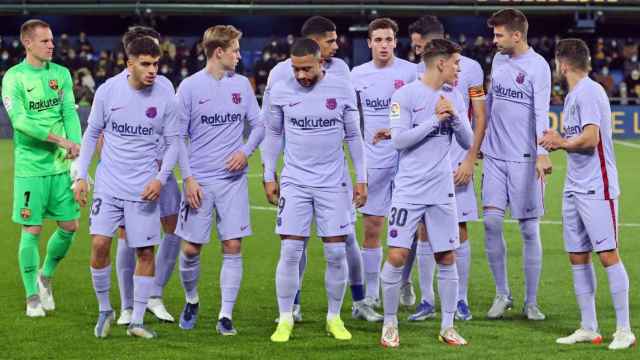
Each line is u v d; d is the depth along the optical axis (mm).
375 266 13375
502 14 12742
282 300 11531
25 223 12961
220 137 11906
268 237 19734
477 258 17203
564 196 11477
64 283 15039
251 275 15781
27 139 12969
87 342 11383
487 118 13094
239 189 11984
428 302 12664
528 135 12828
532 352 10844
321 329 12102
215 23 56875
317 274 15781
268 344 11266
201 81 11844
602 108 11086
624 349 10945
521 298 14086
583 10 52188
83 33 51688
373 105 13250
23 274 12906
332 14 53250
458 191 12750
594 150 11133
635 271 15844
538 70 12641
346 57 53562
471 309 13352
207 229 11961
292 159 11484
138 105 11391
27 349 11055
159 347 11133
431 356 10695
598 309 13164
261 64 48719
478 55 49250
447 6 52312
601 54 51625
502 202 12922
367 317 12617
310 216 11539
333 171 11461
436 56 11008
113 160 11516
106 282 11641
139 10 52188
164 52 49719
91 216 11625
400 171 11273
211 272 15898
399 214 11164
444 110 10836
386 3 52531
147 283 11609
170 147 11609
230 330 11789
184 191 11875
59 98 13203
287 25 56969
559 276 15539
